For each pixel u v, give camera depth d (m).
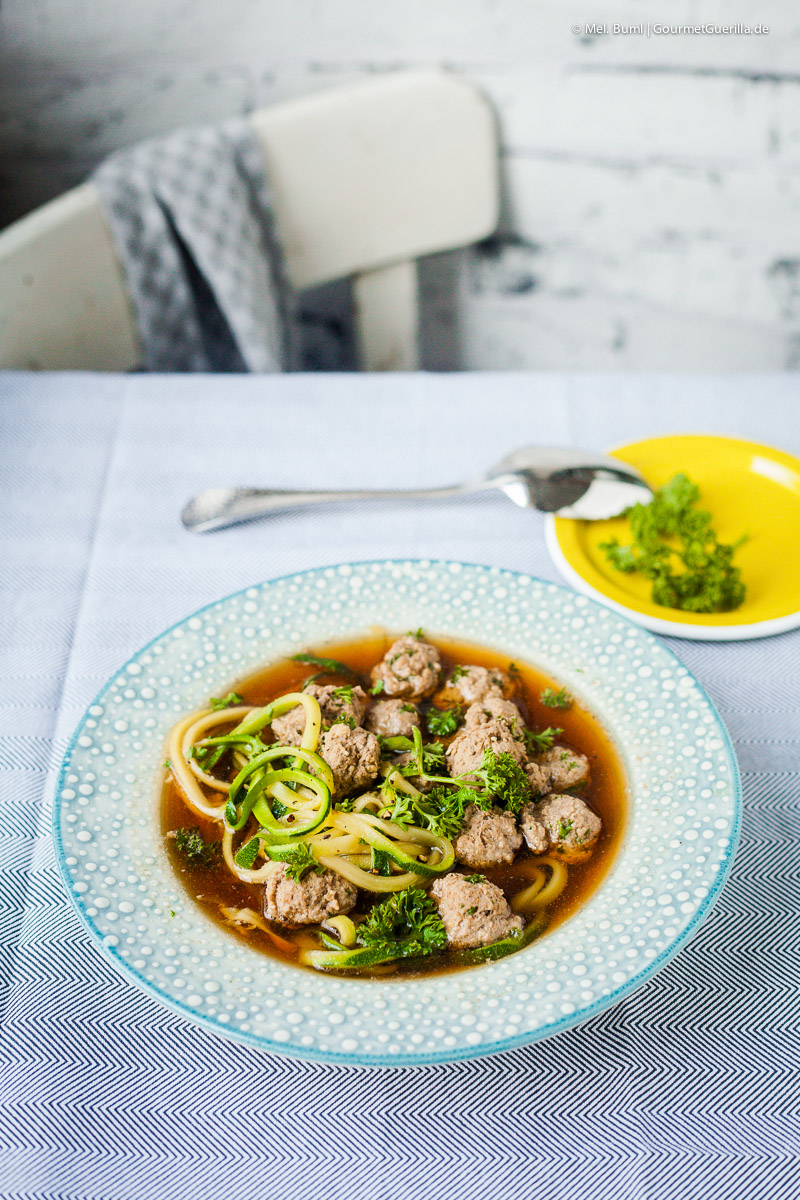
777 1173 0.48
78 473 0.75
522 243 1.27
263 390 0.81
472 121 1.03
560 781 0.57
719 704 0.62
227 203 0.96
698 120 1.15
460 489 0.71
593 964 0.49
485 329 1.36
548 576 0.68
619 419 0.78
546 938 0.51
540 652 0.62
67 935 0.55
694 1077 0.51
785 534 0.70
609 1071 0.51
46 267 0.90
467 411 0.79
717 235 1.24
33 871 0.57
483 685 0.60
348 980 0.50
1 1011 0.53
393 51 1.13
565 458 0.72
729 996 0.53
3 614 0.67
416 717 0.60
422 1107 0.50
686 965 0.53
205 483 0.75
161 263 0.96
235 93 1.17
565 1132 0.50
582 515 0.70
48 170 1.22
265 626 0.63
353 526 0.72
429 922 0.53
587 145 1.18
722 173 1.19
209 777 0.58
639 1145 0.49
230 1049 0.52
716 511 0.71
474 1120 0.50
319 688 0.60
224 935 0.52
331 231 1.05
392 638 0.63
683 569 0.68
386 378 0.81
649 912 0.51
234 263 0.97
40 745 0.62
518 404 0.79
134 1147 0.49
